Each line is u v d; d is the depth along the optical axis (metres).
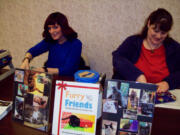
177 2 2.03
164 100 1.08
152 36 1.21
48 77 0.80
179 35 2.16
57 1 2.24
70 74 1.58
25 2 2.31
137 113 0.77
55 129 0.80
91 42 2.36
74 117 0.79
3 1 2.35
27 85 0.84
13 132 0.81
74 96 0.79
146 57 1.36
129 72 1.16
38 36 2.45
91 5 2.19
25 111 0.85
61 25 1.51
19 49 2.57
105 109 0.78
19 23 2.43
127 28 2.22
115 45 2.32
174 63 1.35
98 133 0.83
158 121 0.91
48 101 0.81
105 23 2.24
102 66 2.44
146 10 2.12
